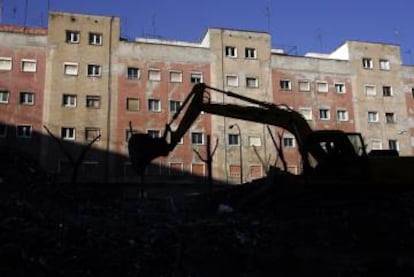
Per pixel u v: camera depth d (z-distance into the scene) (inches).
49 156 1926.7
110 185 1947.6
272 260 604.1
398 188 830.5
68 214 913.5
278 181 862.5
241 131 2149.4
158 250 618.2
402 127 2421.3
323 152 847.7
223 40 2251.5
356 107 2375.7
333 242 693.9
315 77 2345.0
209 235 689.0
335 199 822.5
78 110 2012.8
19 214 690.8
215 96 2165.4
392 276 573.6
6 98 1957.4
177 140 839.7
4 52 1998.0
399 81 2476.6
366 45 2469.2
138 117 2066.9
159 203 1195.3
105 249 586.9
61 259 532.7
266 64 2282.2
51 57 2038.6
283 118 887.7
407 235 727.7
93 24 2113.7
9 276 468.4
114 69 2092.8
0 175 1306.6
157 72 2137.1
